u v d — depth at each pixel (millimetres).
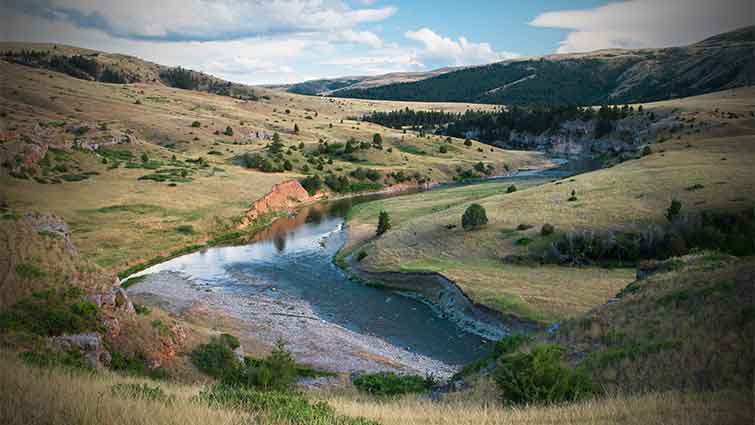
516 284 41750
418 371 30000
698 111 152625
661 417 9977
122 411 8188
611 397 12719
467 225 58062
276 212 87625
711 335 16031
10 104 119500
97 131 109188
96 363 19906
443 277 45594
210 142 136125
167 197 77625
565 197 65375
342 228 76188
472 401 16344
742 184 57125
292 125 182500
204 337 27719
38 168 76625
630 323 20078
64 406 8117
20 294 21500
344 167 127375
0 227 25734
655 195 58594
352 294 47062
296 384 24516
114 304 24547
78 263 25828
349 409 11805
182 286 47781
